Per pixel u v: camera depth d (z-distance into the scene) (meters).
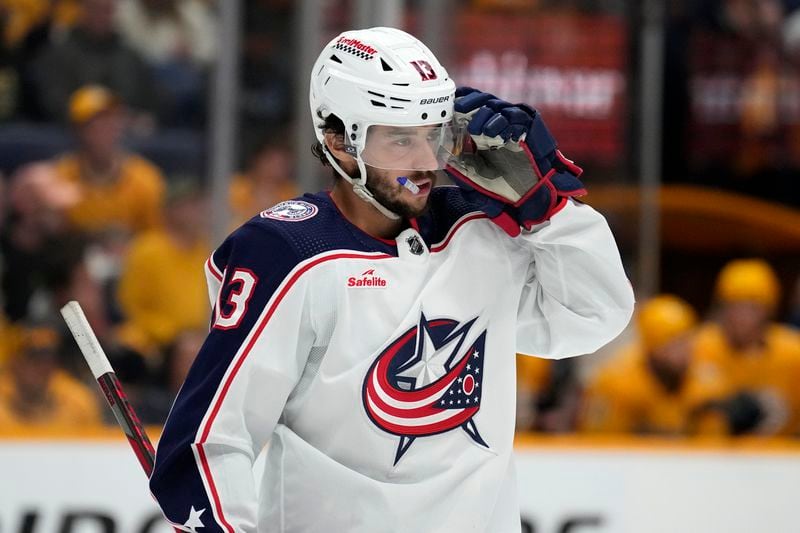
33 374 18.69
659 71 23.31
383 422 7.68
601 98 23.03
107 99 21.77
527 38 22.56
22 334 20.50
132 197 21.75
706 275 29.61
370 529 7.75
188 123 21.66
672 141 26.94
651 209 23.38
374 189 7.71
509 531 8.27
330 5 20.56
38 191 21.61
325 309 7.59
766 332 20.88
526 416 19.61
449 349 7.81
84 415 19.03
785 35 27.17
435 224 8.07
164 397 20.19
